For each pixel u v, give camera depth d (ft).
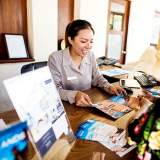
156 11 15.52
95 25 10.36
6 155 0.96
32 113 1.47
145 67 1.69
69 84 4.44
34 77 1.63
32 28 7.43
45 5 7.58
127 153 1.74
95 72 4.84
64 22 9.27
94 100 3.43
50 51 8.35
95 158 1.55
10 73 7.09
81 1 9.11
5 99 7.15
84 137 2.02
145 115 1.49
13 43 7.17
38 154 1.44
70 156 1.69
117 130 2.19
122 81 4.88
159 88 4.35
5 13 7.02
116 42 12.62
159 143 1.31
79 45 3.70
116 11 11.73
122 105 3.12
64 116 1.91
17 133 1.04
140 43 14.55
